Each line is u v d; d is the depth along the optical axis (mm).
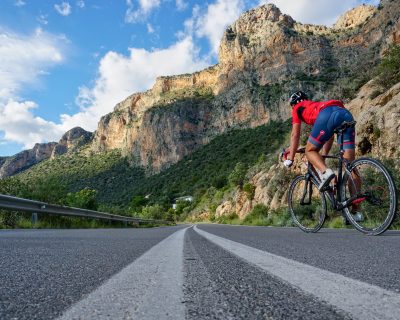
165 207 114875
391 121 13617
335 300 1018
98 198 170000
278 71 152500
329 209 10906
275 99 143500
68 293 1188
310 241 3459
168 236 5328
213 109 171125
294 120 4688
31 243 3592
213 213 70688
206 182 119562
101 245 3354
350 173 4211
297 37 154375
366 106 17766
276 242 3404
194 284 1335
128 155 190375
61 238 4586
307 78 142500
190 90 192875
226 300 1060
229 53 173250
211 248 2895
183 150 165875
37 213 9891
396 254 2256
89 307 967
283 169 28000
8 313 915
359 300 1009
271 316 879
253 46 165250
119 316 870
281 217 17750
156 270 1704
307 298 1062
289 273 1547
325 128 4238
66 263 2016
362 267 1700
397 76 17047
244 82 160875
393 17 87188
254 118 148125
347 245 2938
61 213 10438
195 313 907
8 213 9062
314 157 4387
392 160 10008
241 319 855
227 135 152625
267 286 1278
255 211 29219
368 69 24172
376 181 4031
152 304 1003
